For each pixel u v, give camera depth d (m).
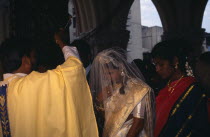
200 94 2.31
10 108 1.78
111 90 2.30
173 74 2.46
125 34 10.05
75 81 1.84
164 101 2.45
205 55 2.55
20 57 1.94
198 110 2.28
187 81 2.38
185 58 2.43
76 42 3.38
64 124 1.77
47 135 1.76
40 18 2.85
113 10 9.78
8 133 1.78
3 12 6.83
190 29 12.90
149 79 3.77
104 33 9.70
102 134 2.37
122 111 2.23
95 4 9.77
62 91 1.79
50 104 1.77
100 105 2.38
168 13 13.04
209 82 2.46
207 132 2.25
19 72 1.94
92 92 2.38
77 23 10.71
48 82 1.79
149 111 2.24
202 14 13.12
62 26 2.70
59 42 2.21
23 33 3.08
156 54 2.45
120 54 2.36
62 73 1.82
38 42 2.31
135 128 2.20
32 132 1.77
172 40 2.48
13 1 3.37
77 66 1.87
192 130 2.28
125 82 2.29
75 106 1.81
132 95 2.23
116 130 2.22
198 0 12.82
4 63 1.95
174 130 2.33
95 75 2.35
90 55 3.41
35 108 1.77
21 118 1.76
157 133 2.41
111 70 2.29
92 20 10.05
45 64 2.33
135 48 23.03
